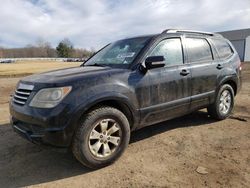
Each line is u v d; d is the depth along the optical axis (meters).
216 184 3.37
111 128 3.89
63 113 3.46
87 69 4.31
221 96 5.81
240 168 3.75
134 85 4.11
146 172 3.71
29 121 3.61
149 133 5.23
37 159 4.22
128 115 4.17
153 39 4.62
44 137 3.50
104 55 5.11
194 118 6.16
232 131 5.26
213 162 3.95
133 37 5.12
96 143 3.76
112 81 3.91
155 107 4.41
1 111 7.65
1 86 14.64
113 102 3.99
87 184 3.46
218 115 5.79
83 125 3.61
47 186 3.45
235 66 6.11
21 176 3.71
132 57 4.41
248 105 7.41
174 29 5.02
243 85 12.17
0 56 112.44
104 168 3.86
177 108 4.78
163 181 3.47
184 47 5.03
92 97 3.63
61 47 111.25
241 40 49.06
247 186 3.31
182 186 3.34
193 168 3.78
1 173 3.79
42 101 3.56
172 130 5.38
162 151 4.38
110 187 3.37
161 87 4.46
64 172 3.79
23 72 27.91
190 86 4.95
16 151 4.54
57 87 3.56
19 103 3.86
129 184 3.42
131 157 4.18
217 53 5.74
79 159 3.67
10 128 5.82
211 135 5.06
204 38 5.58
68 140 3.54
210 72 5.38
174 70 4.69
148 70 4.33
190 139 4.88
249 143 4.63
